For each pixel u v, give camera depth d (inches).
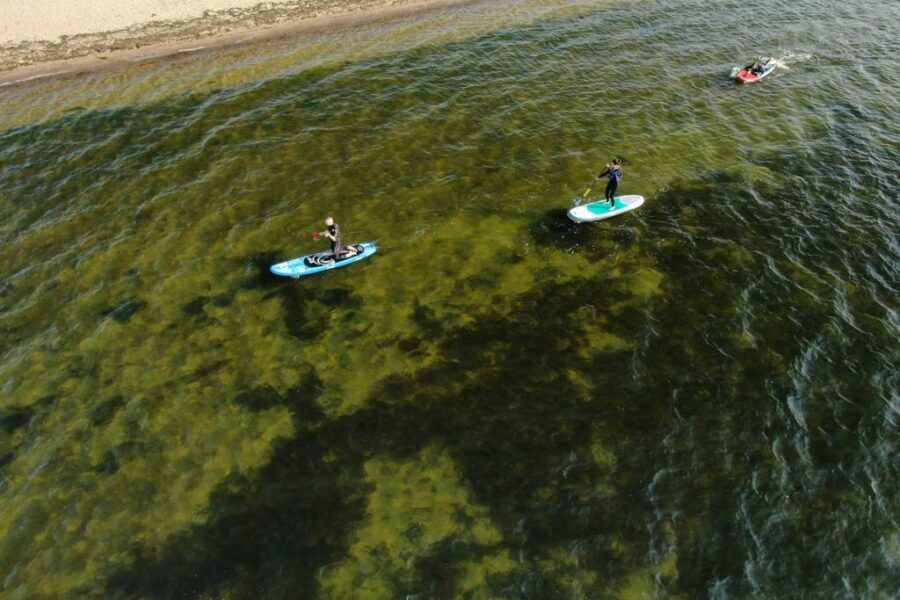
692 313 959.6
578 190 1243.8
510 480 741.3
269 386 856.9
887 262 1050.1
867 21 2004.2
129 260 1075.9
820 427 794.8
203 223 1160.8
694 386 848.3
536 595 637.9
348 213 1187.3
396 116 1509.6
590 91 1615.4
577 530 692.1
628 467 754.2
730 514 705.6
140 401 837.2
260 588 645.3
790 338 914.7
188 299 995.3
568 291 1005.8
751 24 2006.6
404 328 944.9
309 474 749.9
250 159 1348.4
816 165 1305.4
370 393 847.1
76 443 785.6
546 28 2014.0
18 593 644.7
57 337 932.6
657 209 1186.0
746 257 1064.8
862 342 906.1
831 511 708.0
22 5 1957.4
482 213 1184.8
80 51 1820.9
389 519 704.4
